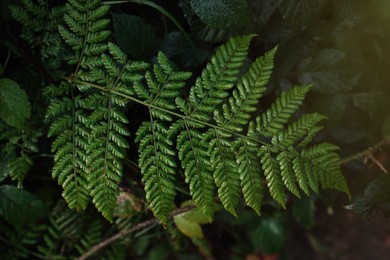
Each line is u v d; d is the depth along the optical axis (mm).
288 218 1292
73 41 848
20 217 1001
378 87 1116
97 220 1145
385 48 1099
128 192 1052
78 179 844
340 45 1021
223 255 1415
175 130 849
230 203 839
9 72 930
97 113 846
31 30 878
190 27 920
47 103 908
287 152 847
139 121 971
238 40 823
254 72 834
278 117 846
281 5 910
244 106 843
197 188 840
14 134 898
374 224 1629
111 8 918
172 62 908
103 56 843
